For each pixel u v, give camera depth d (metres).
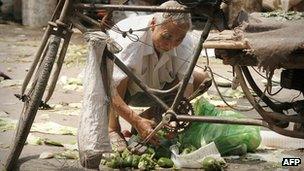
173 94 5.28
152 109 5.72
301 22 4.77
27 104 5.26
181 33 5.22
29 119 5.05
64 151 5.66
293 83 5.14
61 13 5.11
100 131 4.84
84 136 4.83
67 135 6.25
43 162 5.33
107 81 5.01
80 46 12.29
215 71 10.14
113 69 5.25
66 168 5.20
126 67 5.19
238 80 5.05
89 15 5.58
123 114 5.28
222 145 5.61
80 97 8.06
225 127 5.64
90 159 4.82
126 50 5.42
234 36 4.78
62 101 7.77
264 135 6.06
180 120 5.09
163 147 5.47
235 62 4.76
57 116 7.02
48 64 5.04
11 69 9.92
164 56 5.56
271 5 9.03
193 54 5.03
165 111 5.18
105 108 4.90
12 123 6.49
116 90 5.29
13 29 14.66
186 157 5.31
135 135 5.75
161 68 5.67
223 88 8.65
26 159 5.39
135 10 5.05
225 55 4.77
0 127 6.34
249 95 4.95
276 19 4.93
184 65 5.70
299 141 6.02
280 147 5.99
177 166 5.30
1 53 11.43
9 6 16.19
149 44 5.47
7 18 16.02
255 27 4.76
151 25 5.38
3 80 8.89
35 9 15.04
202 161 5.30
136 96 5.78
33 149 5.70
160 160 5.32
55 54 5.07
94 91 4.86
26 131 5.07
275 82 8.84
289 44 4.44
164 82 5.80
